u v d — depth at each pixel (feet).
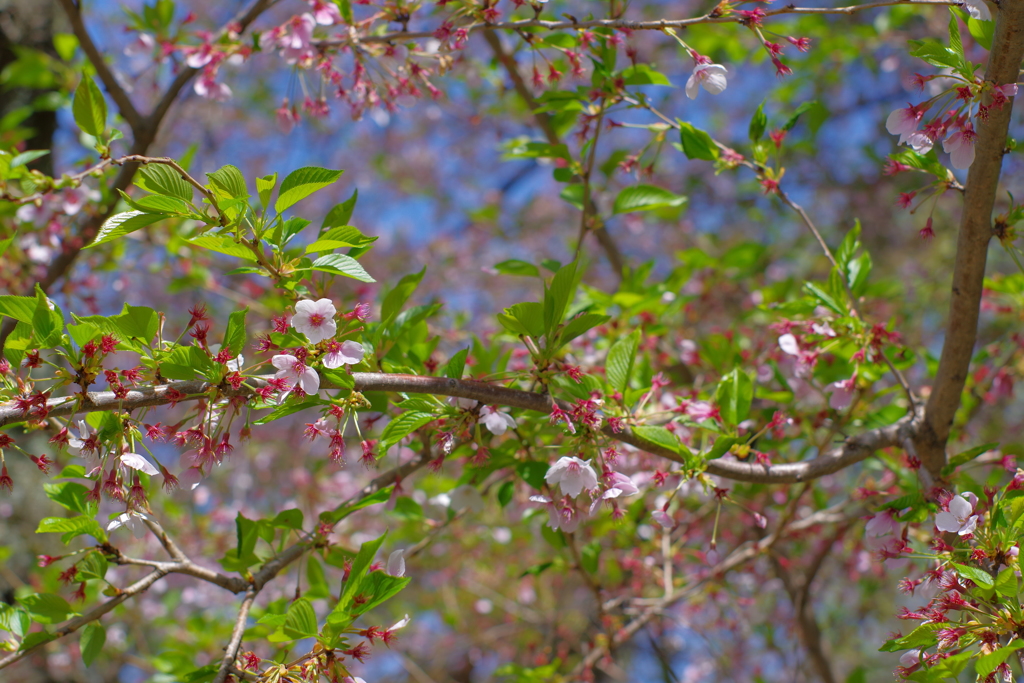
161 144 22.82
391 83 10.18
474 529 17.08
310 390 6.43
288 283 6.74
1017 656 6.13
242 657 7.14
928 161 7.67
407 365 8.54
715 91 7.91
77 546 13.58
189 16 12.47
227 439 6.54
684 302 12.97
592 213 14.85
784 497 13.34
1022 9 6.28
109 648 15.96
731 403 8.50
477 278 28.55
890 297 14.94
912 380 15.40
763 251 13.85
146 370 6.42
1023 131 21.88
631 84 9.78
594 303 11.66
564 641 17.35
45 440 14.67
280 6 27.63
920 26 22.08
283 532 8.75
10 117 14.14
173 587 18.16
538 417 8.14
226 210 6.16
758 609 18.86
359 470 18.85
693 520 13.55
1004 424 19.86
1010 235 7.50
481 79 15.40
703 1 25.59
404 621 6.98
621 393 7.78
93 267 13.38
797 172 25.80
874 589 15.98
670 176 27.58
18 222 11.53
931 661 6.21
